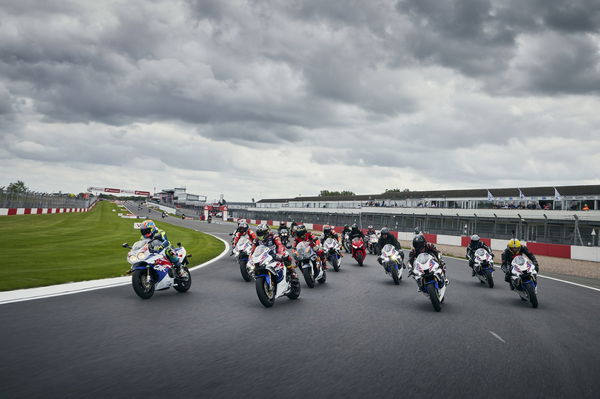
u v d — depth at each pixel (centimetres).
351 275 1200
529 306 791
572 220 2548
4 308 620
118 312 627
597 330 601
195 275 1089
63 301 687
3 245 1559
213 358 429
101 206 11362
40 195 4659
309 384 364
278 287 740
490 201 4281
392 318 646
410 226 3475
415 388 362
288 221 5325
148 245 776
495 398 345
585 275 1515
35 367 389
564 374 406
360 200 6962
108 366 397
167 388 348
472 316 681
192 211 10812
